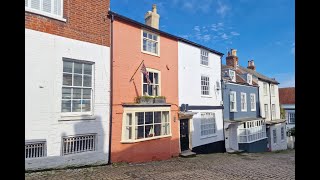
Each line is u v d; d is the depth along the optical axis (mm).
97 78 9938
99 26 10195
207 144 16375
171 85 14039
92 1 10000
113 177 7750
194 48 16172
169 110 13164
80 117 9203
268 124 24062
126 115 10938
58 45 8812
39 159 7996
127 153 10703
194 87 15812
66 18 9094
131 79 11422
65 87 9023
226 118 18953
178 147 13914
